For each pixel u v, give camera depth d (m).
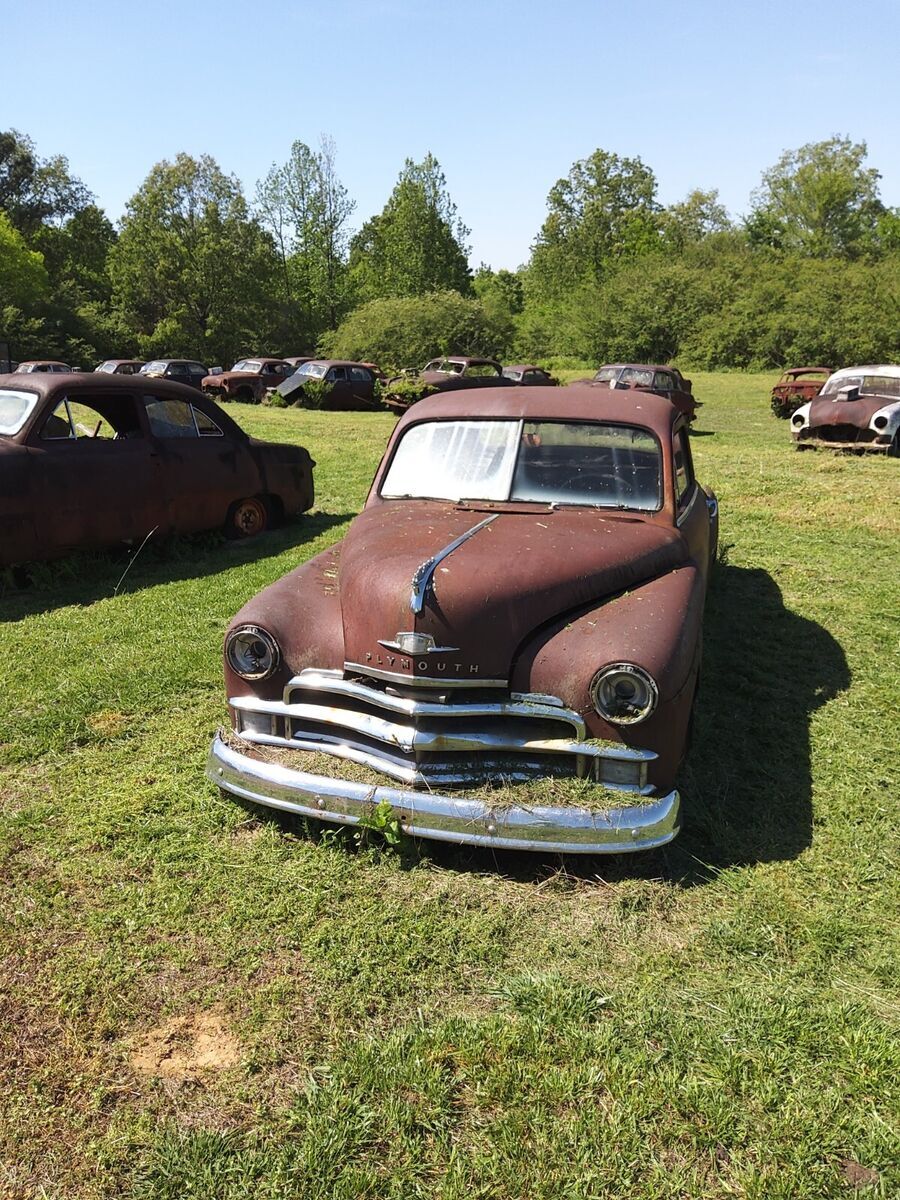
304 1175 2.05
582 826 2.95
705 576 4.36
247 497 8.29
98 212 74.44
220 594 6.54
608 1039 2.40
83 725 4.37
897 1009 2.54
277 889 3.10
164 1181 2.04
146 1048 2.44
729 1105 2.20
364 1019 2.53
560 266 82.31
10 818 3.54
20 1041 2.46
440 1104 2.23
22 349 54.09
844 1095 2.24
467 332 45.94
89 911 3.00
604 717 3.02
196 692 4.81
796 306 47.56
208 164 63.38
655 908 2.99
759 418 23.78
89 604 6.36
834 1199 1.97
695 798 3.65
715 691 4.81
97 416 7.49
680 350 50.69
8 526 6.44
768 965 2.72
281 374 31.50
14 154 69.44
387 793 3.10
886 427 14.01
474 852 3.29
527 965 2.74
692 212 83.75
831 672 5.09
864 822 3.50
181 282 61.66
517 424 4.35
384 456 4.50
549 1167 2.06
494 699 3.13
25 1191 2.03
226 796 3.71
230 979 2.69
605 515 4.03
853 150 77.31
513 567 3.29
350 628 3.32
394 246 69.44
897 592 6.65
